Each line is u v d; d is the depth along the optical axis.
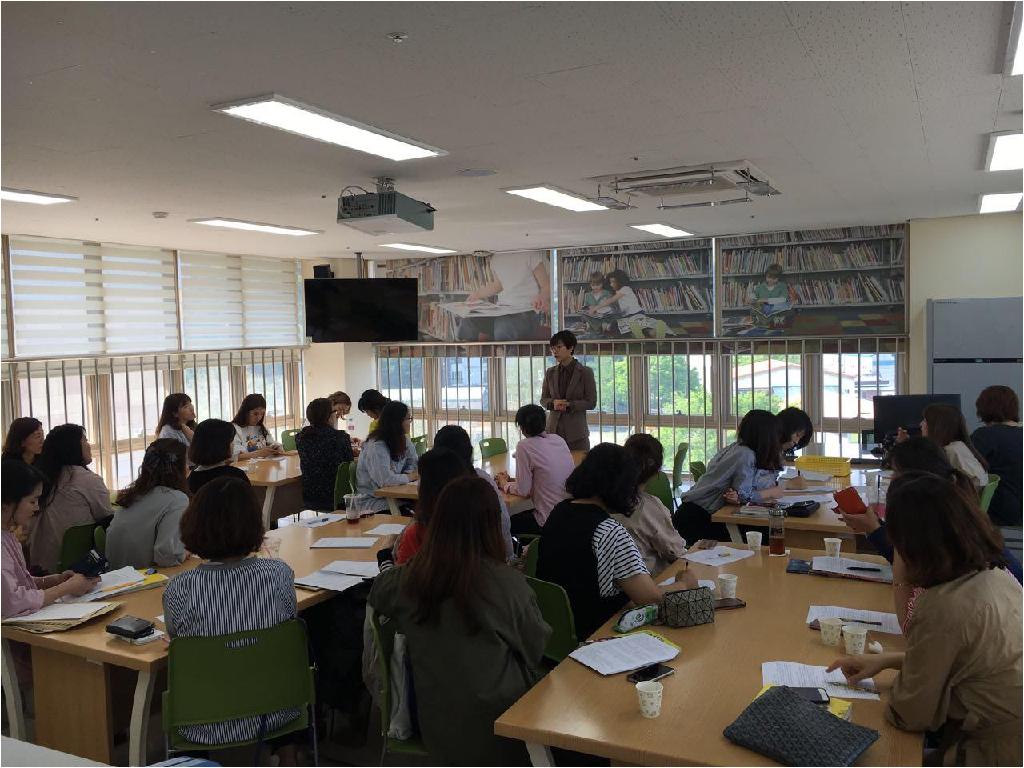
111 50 2.74
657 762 1.78
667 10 2.51
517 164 4.78
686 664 2.26
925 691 1.82
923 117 3.84
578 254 9.44
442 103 3.47
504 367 10.02
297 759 2.73
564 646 2.63
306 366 10.77
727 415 8.85
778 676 2.15
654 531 3.30
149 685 2.54
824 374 8.35
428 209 5.34
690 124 3.93
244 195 5.63
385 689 2.45
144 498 3.50
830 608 2.67
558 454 4.82
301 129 3.76
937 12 2.56
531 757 1.96
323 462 5.63
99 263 8.16
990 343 6.99
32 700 3.22
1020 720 1.79
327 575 3.27
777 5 2.49
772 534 3.41
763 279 8.48
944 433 4.24
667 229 7.93
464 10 2.47
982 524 1.88
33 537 4.07
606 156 4.61
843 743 1.73
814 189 5.83
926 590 1.89
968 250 7.50
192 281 9.18
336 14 2.47
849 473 5.31
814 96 3.47
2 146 4.05
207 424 4.27
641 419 9.32
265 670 2.45
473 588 2.23
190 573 2.54
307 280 8.48
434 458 2.91
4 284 7.29
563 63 2.98
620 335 9.28
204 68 2.95
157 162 4.52
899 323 7.94
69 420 7.95
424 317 10.42
